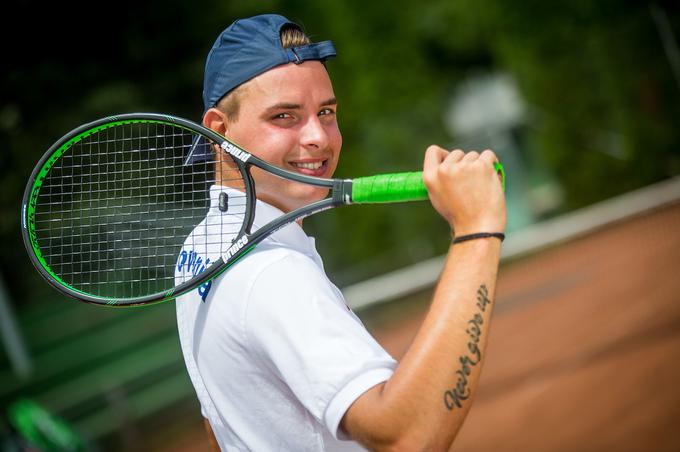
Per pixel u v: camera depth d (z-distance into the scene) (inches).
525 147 888.9
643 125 869.2
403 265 770.8
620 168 871.7
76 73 696.4
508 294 623.5
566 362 397.4
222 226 91.3
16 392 532.4
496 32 872.9
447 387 71.5
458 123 869.8
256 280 78.2
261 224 88.0
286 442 81.0
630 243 709.3
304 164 89.0
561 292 579.2
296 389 74.3
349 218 776.9
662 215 787.4
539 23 879.7
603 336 426.9
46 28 684.1
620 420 300.8
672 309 446.0
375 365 73.5
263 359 77.9
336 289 88.2
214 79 90.7
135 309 579.2
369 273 764.6
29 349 558.3
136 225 185.8
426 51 860.0
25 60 680.4
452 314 73.7
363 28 839.1
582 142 880.3
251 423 81.5
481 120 869.8
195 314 86.5
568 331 459.2
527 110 884.0
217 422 88.4
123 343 570.3
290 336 74.5
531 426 319.6
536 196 882.8
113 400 496.1
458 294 74.6
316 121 88.2
